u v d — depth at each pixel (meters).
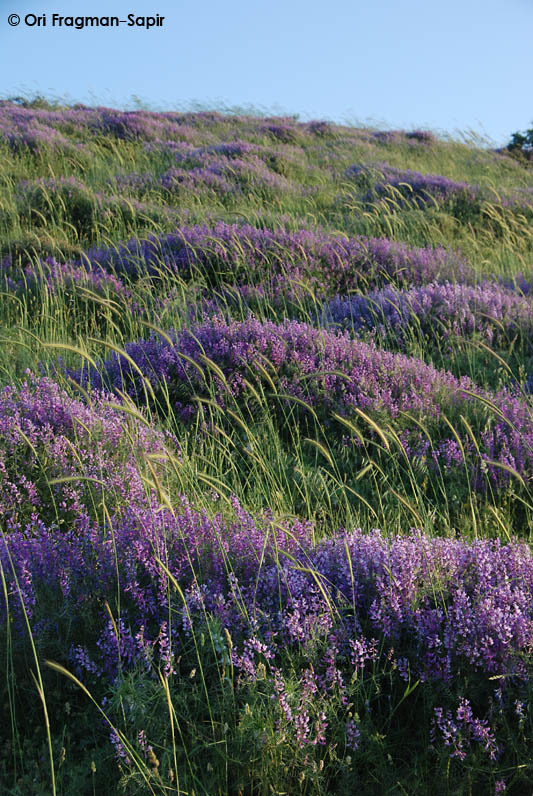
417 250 9.71
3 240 10.57
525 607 2.90
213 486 2.94
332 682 2.63
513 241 11.84
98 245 10.58
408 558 3.09
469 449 4.85
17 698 2.71
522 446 4.83
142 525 3.24
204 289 8.58
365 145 23.41
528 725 2.55
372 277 8.70
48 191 12.16
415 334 7.36
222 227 9.66
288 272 8.54
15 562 3.09
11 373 5.76
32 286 8.50
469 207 13.75
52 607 2.93
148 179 14.45
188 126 23.52
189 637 2.82
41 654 2.75
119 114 23.58
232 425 5.43
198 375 5.81
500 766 2.48
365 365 5.98
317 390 5.57
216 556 3.19
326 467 5.00
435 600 2.88
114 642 2.72
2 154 16.08
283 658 2.73
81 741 2.55
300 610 2.91
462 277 9.09
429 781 2.48
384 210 12.77
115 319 7.82
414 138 26.34
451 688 2.71
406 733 2.67
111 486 4.02
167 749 2.40
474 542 3.40
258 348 6.00
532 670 2.64
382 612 2.87
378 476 4.82
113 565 3.08
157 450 4.52
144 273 8.88
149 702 2.55
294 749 2.44
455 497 4.40
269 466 4.81
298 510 4.45
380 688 2.73
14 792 2.35
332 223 12.41
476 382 6.45
